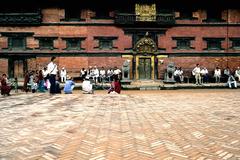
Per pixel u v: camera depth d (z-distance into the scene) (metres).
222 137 6.97
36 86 24.64
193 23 35.84
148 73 35.69
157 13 35.53
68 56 35.00
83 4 35.00
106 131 7.53
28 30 34.78
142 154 5.59
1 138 6.85
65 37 34.97
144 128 7.93
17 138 6.83
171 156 5.47
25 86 25.00
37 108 11.90
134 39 35.56
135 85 31.94
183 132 7.47
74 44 35.22
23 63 34.91
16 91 25.56
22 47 34.84
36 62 34.91
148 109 11.76
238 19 36.31
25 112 10.77
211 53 36.06
